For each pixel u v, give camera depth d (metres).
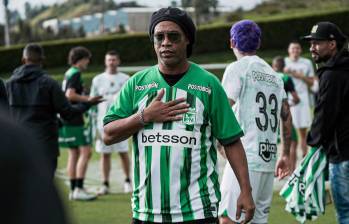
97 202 12.09
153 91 4.90
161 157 4.75
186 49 4.90
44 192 1.33
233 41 7.03
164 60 4.81
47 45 44.94
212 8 69.12
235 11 69.88
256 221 7.01
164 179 4.75
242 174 5.02
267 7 68.81
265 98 6.89
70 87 11.46
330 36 7.17
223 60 43.75
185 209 4.73
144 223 4.81
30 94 9.01
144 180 4.82
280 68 14.58
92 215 10.91
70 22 87.62
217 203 4.89
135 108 4.95
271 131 6.94
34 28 86.25
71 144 12.08
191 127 4.78
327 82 6.89
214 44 45.50
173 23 4.78
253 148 6.80
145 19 77.56
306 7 67.12
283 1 69.81
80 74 11.59
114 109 5.02
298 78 16.19
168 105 4.75
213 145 5.00
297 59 17.03
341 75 6.87
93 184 14.16
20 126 1.37
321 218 10.30
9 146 1.33
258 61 6.95
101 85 13.16
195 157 4.78
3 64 44.66
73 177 12.27
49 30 79.94
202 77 4.90
